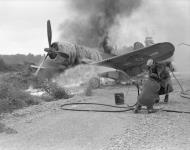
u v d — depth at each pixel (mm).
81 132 7027
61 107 10305
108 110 9750
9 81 15172
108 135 6766
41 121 8211
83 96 13297
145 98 9141
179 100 11680
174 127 7465
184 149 5781
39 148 5938
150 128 7375
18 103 10625
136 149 5781
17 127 7602
